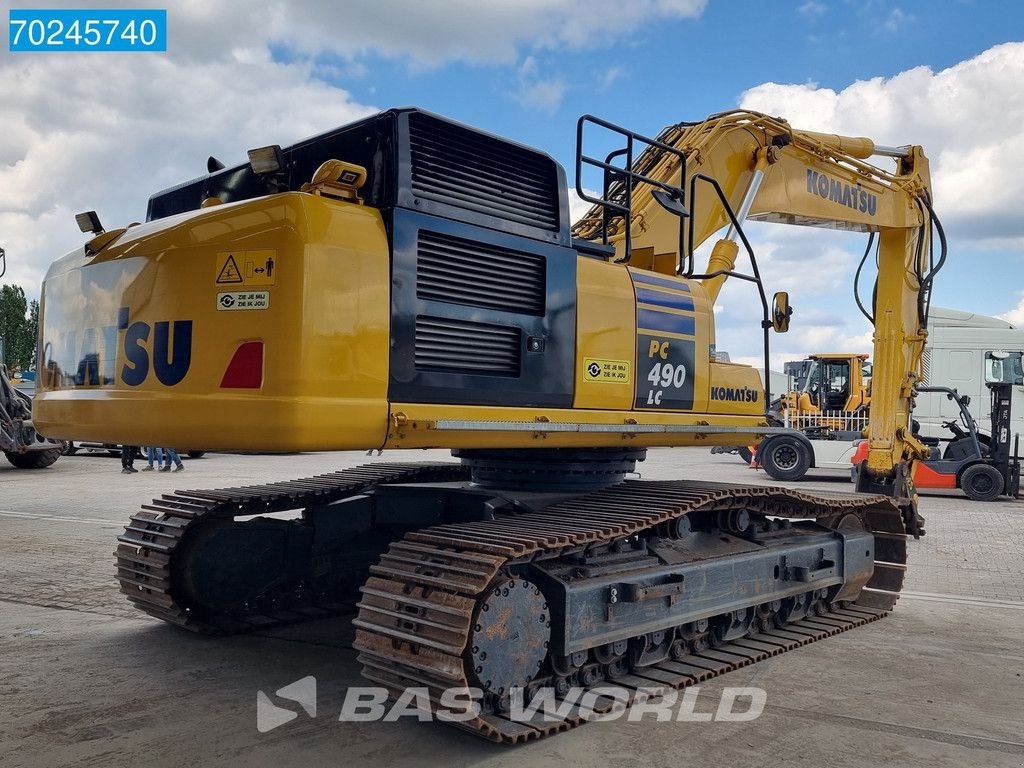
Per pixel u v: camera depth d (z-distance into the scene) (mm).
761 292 6078
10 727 4012
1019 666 5273
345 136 4262
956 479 15188
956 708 4508
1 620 5910
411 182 4055
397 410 3912
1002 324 19984
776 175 7410
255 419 3623
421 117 4137
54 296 4699
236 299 3727
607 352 4973
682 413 5520
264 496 5559
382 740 3910
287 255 3639
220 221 3859
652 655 4840
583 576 4305
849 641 5848
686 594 4875
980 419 19469
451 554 3916
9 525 10086
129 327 4078
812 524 6469
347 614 6059
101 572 7465
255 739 3896
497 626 3771
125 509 11508
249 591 5578
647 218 6129
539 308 4625
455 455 5512
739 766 3725
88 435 4297
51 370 4672
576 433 4742
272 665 4965
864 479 8461
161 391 3914
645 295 5273
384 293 3902
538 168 4719
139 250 4082
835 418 19188
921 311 8711
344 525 5648
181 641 5418
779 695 4668
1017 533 10891
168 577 5309
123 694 4465
